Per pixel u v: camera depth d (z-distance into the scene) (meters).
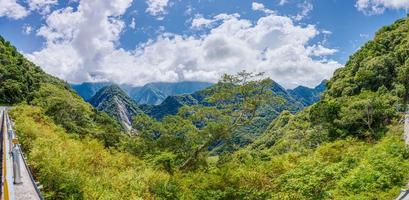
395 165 27.55
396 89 51.19
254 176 25.86
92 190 15.97
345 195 24.58
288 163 30.59
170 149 34.12
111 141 46.97
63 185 14.56
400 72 52.47
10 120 35.84
